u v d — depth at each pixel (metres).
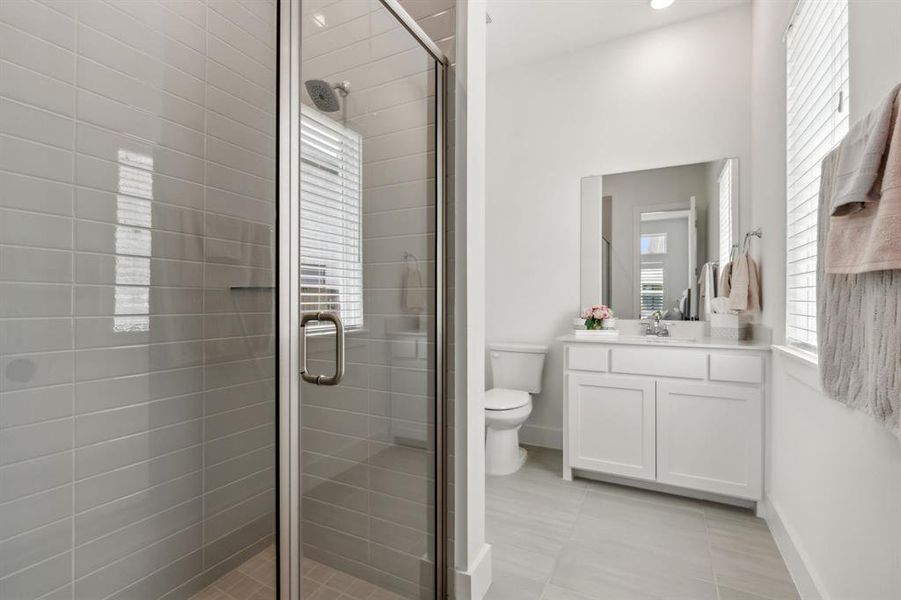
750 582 1.59
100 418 1.22
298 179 1.17
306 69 1.18
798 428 1.60
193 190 1.43
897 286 0.82
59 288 1.15
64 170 1.16
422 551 1.47
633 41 2.88
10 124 1.07
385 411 1.37
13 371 1.08
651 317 2.77
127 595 1.27
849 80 1.17
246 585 1.25
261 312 1.26
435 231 1.50
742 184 2.58
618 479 2.48
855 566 1.11
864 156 0.87
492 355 3.12
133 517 1.29
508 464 2.64
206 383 1.39
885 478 0.96
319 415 1.22
